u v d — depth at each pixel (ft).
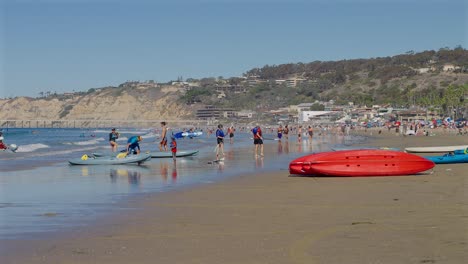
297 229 37.04
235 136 323.98
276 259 29.48
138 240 34.53
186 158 111.55
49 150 150.00
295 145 179.22
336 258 29.43
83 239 34.96
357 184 61.31
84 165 95.86
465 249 30.68
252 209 45.78
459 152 86.02
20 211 46.01
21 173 81.82
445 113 603.26
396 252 30.30
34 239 35.06
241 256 30.25
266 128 506.07
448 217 39.93
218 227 38.32
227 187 61.67
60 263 29.50
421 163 69.36
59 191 59.93
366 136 299.79
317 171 69.26
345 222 38.99
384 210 43.60
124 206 48.44
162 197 54.03
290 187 60.18
